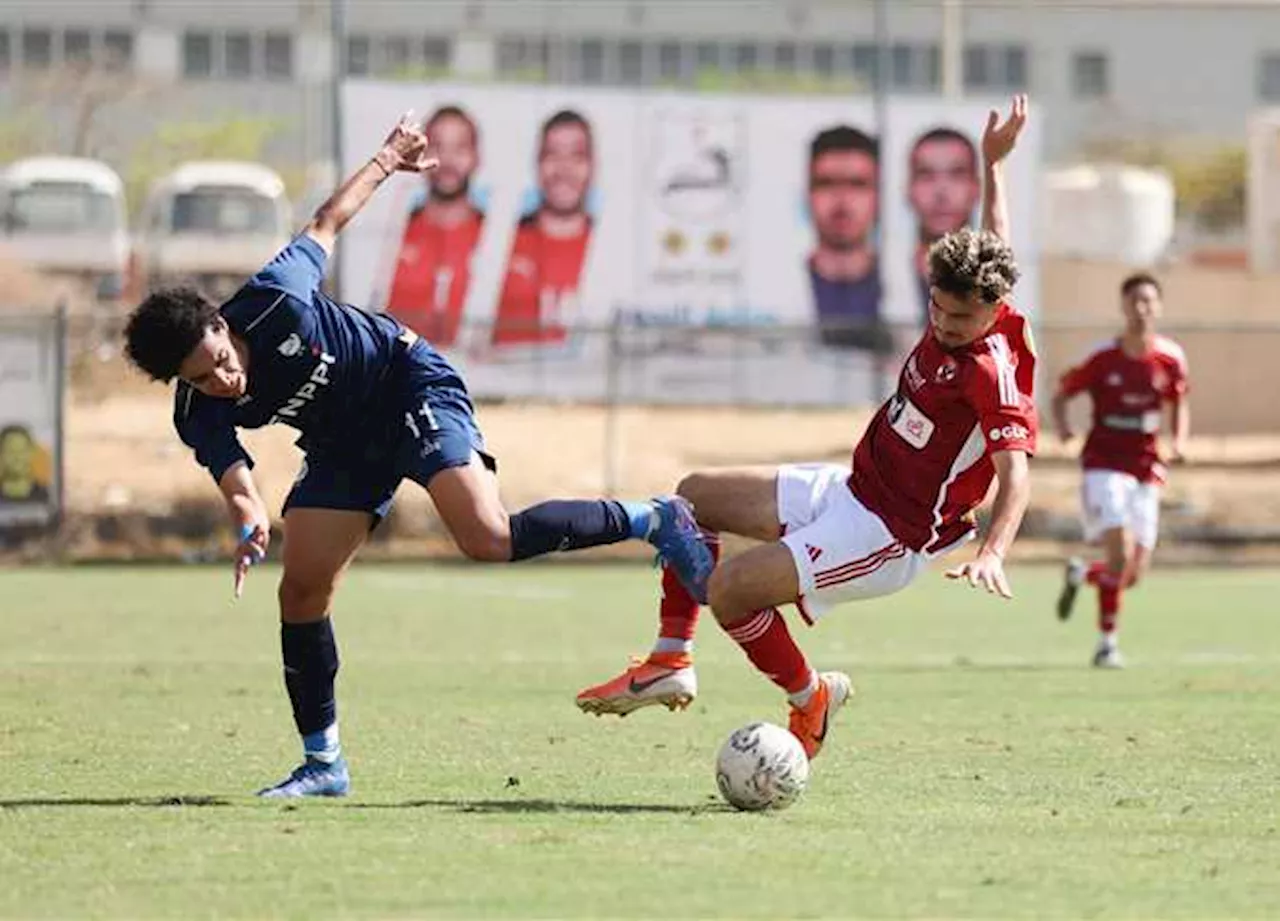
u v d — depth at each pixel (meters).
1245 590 78.50
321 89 156.88
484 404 111.56
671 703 30.12
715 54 168.12
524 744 36.25
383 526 88.69
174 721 39.47
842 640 59.97
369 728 38.56
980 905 22.62
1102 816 28.73
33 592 72.44
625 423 108.56
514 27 162.75
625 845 25.83
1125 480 54.03
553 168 113.69
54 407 85.31
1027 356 28.91
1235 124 173.88
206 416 28.36
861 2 160.00
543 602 70.38
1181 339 124.81
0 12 157.25
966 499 29.33
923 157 116.44
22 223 130.75
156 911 22.19
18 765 33.44
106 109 151.75
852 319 115.06
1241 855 25.86
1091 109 173.75
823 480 30.16
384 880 23.69
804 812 28.69
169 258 130.75
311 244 28.66
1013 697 45.03
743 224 115.12
